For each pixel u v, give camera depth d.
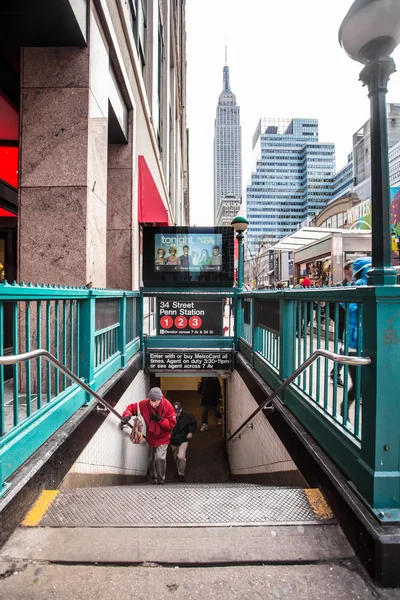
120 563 1.71
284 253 35.59
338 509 2.02
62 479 2.52
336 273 10.84
